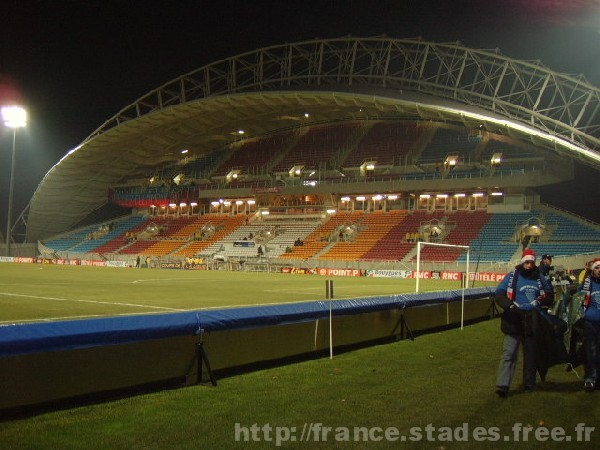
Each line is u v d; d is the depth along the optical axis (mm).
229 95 56125
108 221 78812
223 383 8750
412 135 64000
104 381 7625
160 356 8273
